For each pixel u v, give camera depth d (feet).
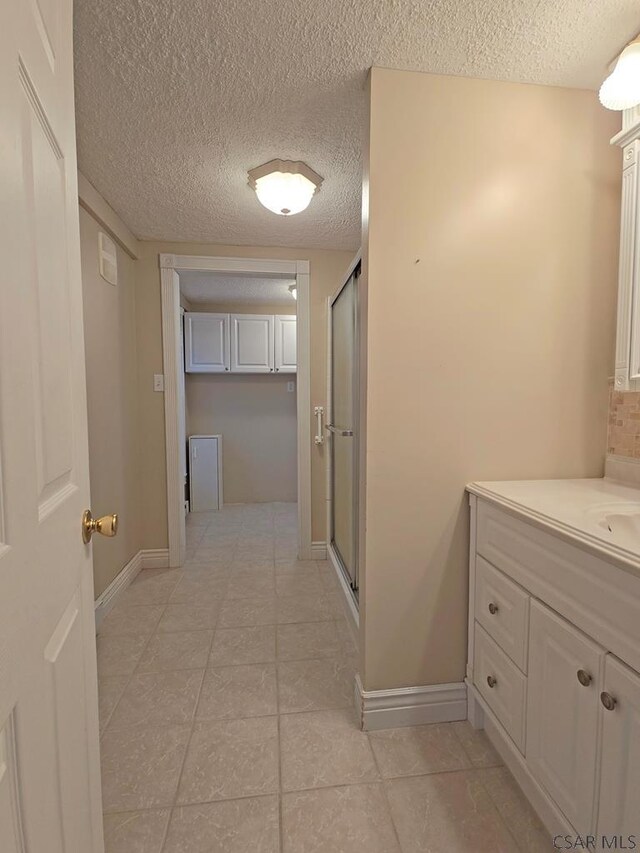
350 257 8.80
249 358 13.07
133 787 3.70
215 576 8.25
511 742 3.61
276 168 5.39
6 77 1.56
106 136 4.89
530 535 3.33
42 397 1.93
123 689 4.99
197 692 4.94
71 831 2.19
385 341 4.15
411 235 4.09
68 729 2.19
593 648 2.66
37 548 1.83
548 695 3.10
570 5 3.24
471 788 3.69
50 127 2.07
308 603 7.14
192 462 13.44
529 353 4.37
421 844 3.22
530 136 4.19
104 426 6.75
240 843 3.23
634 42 3.39
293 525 11.79
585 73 4.01
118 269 7.40
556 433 4.48
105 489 6.81
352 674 5.27
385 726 4.36
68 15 2.37
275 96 4.24
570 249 4.35
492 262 4.24
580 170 4.30
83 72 3.88
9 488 1.59
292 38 3.52
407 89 3.97
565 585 2.94
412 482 4.30
